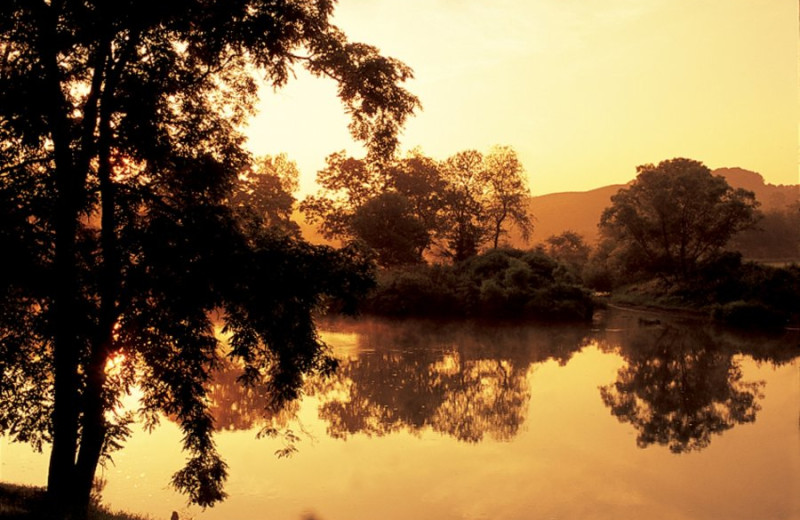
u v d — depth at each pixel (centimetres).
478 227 8700
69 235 1153
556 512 1549
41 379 1264
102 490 1595
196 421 1273
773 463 1923
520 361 3672
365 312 6191
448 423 2325
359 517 1491
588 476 1798
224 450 1955
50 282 1133
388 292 6138
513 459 1936
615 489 1695
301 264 1250
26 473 1653
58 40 1108
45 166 1228
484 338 4675
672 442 2139
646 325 5612
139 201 1277
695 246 7738
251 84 1501
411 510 1535
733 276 6706
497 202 8738
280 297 1212
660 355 3991
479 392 2853
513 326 5453
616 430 2275
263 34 1275
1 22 1101
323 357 1355
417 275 6225
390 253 7138
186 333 1238
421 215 8288
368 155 1517
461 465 1869
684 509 1582
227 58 1413
